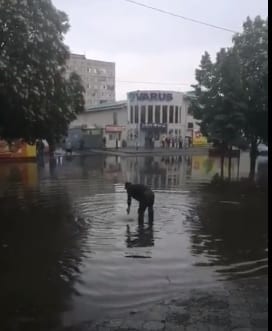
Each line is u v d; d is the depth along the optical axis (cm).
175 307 609
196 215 1316
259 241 1017
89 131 6091
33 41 1155
